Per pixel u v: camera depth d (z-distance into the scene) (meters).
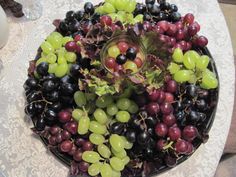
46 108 0.44
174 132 0.41
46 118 0.43
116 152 0.41
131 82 0.40
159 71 0.41
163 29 0.46
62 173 0.45
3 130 0.48
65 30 0.49
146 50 0.42
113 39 0.41
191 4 0.55
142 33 0.41
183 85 0.44
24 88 0.47
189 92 0.43
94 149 0.43
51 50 0.46
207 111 0.45
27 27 0.57
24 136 0.48
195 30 0.46
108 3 0.47
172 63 0.44
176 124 0.43
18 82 0.51
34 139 0.47
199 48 0.48
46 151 0.47
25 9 0.57
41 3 0.56
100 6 0.49
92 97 0.42
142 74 0.40
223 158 0.66
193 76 0.44
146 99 0.42
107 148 0.42
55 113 0.43
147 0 0.49
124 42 0.42
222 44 0.52
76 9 0.56
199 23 0.54
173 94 0.44
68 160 0.44
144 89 0.40
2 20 0.53
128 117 0.42
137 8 0.49
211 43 0.52
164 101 0.43
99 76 0.40
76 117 0.42
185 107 0.43
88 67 0.43
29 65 0.48
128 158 0.42
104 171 0.41
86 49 0.42
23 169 0.46
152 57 0.41
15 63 0.52
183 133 0.42
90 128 0.42
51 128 0.43
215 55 0.52
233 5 0.83
